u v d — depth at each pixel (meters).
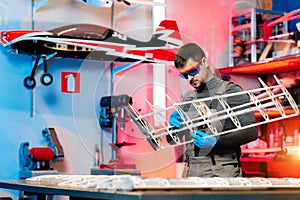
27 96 4.06
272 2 4.93
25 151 3.89
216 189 1.76
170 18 4.59
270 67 4.32
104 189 1.84
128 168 3.72
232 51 4.64
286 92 2.31
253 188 1.82
